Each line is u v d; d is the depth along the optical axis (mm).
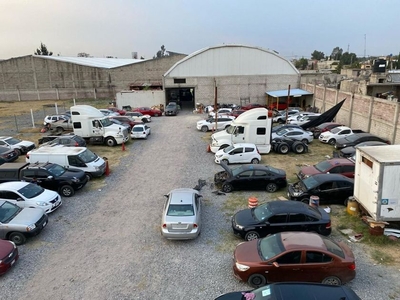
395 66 94500
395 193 11172
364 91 32750
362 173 12477
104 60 82125
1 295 9172
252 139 22750
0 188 13898
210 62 44781
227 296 7715
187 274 9914
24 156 23891
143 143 27391
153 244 11727
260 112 22391
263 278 9055
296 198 14406
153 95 46906
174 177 18703
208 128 31375
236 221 11969
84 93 62000
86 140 26891
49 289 9383
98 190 17094
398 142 22297
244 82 45406
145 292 9148
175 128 33594
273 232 11453
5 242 10695
